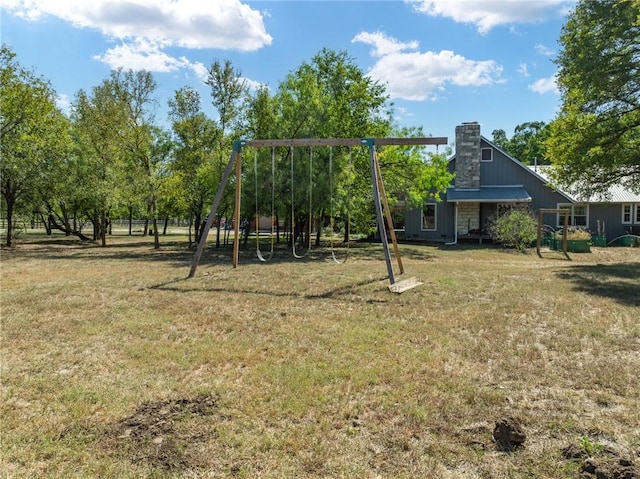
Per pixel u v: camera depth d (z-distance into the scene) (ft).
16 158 57.77
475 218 75.31
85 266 39.91
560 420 9.78
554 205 73.31
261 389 11.52
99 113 63.16
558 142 46.55
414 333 16.84
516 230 59.11
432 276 32.53
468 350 14.70
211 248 62.54
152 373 12.81
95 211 77.05
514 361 13.67
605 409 10.41
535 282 29.58
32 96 59.26
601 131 42.14
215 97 58.34
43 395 11.28
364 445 8.80
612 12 39.45
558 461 8.14
